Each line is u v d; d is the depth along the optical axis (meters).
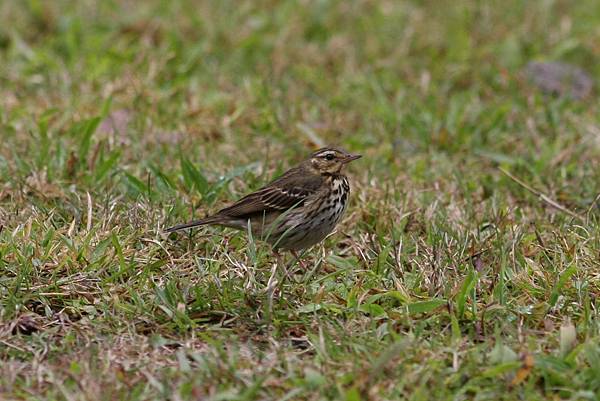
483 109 17.14
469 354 9.33
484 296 10.68
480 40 20.06
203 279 10.94
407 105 17.25
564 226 12.65
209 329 10.04
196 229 12.12
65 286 10.70
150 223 12.10
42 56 18.14
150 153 14.77
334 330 9.95
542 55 19.73
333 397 8.81
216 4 20.98
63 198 12.95
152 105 16.38
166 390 8.76
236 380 8.97
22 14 20.11
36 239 11.41
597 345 9.53
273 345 9.76
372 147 15.83
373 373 8.80
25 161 13.95
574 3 21.92
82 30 19.59
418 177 14.55
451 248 11.71
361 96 17.66
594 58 19.78
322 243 12.42
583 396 8.73
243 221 11.86
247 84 17.44
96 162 14.20
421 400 8.62
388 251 11.38
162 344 9.81
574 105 17.48
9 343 9.72
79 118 16.05
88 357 9.33
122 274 11.02
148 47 18.64
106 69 17.86
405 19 20.92
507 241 11.95
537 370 9.13
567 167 14.88
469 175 14.68
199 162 14.60
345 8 21.09
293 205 11.81
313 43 19.69
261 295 10.53
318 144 15.61
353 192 13.55
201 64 18.47
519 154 15.59
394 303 10.62
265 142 15.57
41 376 9.04
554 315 10.43
